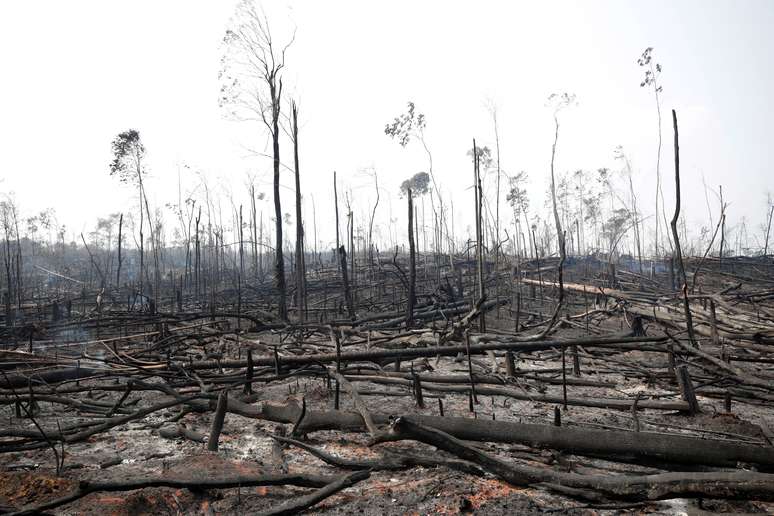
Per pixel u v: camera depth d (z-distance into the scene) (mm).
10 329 13695
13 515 3367
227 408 5879
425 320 15422
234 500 3855
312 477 3977
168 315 13570
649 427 5957
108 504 3703
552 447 4449
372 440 4504
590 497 3725
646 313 14344
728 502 3791
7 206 31734
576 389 8141
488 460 4109
